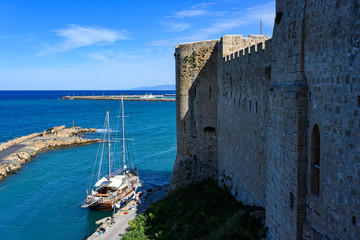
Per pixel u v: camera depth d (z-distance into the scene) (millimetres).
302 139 12500
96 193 44125
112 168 61219
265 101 19844
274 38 15273
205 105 34906
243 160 24844
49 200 45625
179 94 36406
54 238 35094
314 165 12047
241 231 18328
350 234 9617
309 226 12234
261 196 21156
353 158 9391
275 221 15141
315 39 11469
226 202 26906
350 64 9406
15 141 86375
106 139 91750
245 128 24188
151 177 54969
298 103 12391
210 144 34969
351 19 9312
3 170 58000
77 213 41375
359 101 9086
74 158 71000
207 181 34375
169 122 128500
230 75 28078
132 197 46062
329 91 10617
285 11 13984
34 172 60000
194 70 35062
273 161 15281
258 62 20828
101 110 198750
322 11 10953
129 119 143000
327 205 10922
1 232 36188
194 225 24391
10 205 43906
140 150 75625
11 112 189750
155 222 29266
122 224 36000
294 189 12883
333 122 10406
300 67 12539
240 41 30656
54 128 110312
